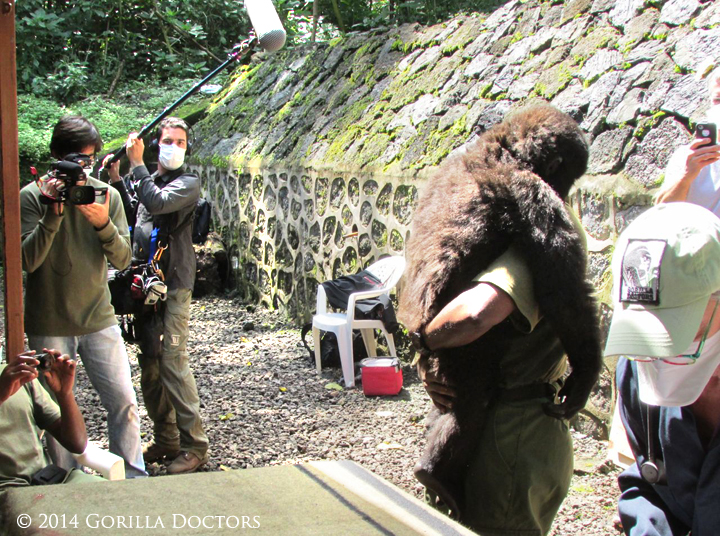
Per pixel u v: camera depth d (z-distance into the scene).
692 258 1.91
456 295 2.25
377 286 6.12
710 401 2.09
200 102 11.79
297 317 7.97
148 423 5.10
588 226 4.68
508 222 2.19
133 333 4.30
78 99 13.41
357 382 6.00
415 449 4.62
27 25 13.66
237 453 4.59
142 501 1.50
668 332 1.91
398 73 7.67
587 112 4.95
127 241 3.81
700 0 4.80
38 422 3.09
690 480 2.09
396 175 6.28
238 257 9.37
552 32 5.91
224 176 9.68
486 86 6.10
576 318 2.14
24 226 3.57
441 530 1.39
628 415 2.28
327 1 13.33
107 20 14.79
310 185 7.64
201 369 6.42
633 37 5.04
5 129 2.42
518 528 2.35
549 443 2.35
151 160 10.21
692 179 3.03
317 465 1.70
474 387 2.32
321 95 8.64
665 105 4.36
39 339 3.62
